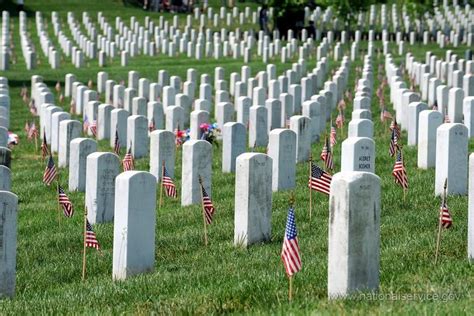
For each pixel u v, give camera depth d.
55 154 43.47
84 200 32.50
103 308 19.00
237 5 123.50
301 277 20.03
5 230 20.92
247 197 24.88
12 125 53.50
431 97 53.62
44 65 84.19
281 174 31.73
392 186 30.36
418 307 16.62
